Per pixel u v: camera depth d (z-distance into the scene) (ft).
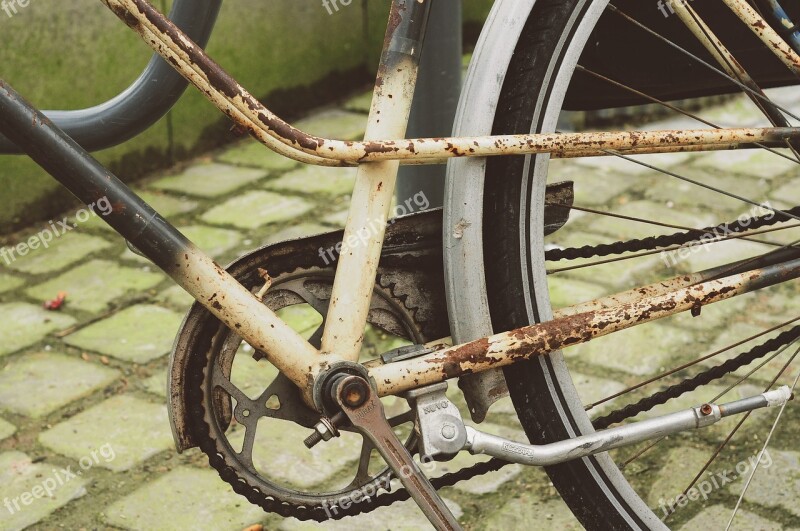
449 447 5.80
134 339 11.08
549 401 6.19
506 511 8.39
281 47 16.65
